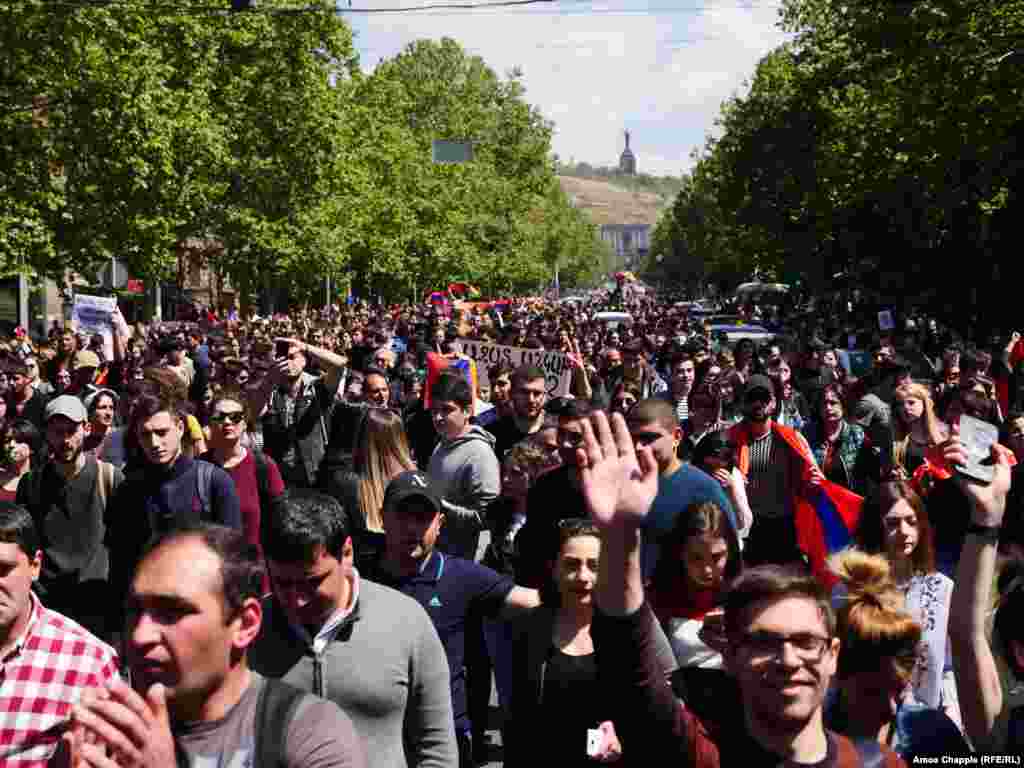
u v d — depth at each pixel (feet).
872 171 116.26
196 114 108.78
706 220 302.25
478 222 264.52
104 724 8.95
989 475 13.58
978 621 13.53
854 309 171.42
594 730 15.28
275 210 149.28
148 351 66.03
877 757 10.78
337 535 13.89
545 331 85.25
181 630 9.89
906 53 85.56
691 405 34.24
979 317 133.49
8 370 47.21
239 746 10.16
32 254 88.94
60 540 24.40
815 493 26.32
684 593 16.92
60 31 85.92
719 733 10.85
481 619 19.42
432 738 14.67
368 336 69.62
